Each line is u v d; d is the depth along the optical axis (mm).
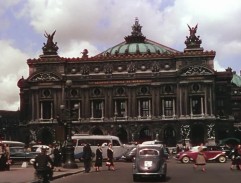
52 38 160125
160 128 149375
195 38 152000
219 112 156125
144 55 153000
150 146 43906
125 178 46094
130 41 181750
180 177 46719
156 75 151125
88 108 153500
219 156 78500
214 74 147625
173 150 133250
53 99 153875
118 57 153875
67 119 60875
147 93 151625
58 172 51719
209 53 149250
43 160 31859
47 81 154500
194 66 148250
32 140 153000
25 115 163875
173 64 151625
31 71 158125
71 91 155375
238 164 58219
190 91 148500
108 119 151750
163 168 42875
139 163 42875
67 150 59688
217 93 156625
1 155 53969
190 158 77812
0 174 48062
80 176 49156
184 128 146500
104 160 89562
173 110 150000
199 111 148375
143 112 152125
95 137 91000
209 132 145625
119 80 152875
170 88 150875
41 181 31703
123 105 153250
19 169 56938
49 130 152625
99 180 43875
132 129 150250
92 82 154125
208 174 50406
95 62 155125
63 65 156250
